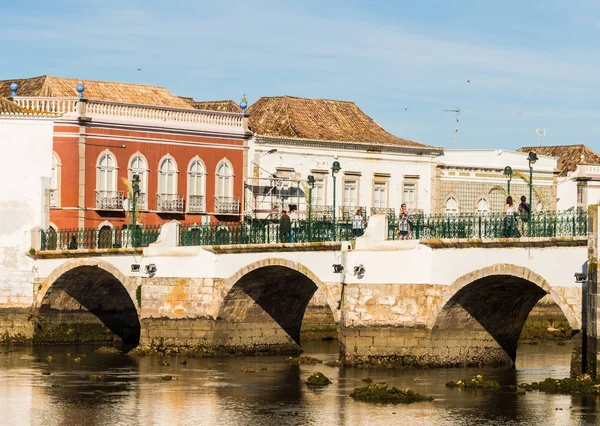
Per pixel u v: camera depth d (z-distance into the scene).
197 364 70.94
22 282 81.25
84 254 78.44
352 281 67.81
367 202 100.25
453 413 56.19
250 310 74.75
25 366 70.75
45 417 56.66
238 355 74.75
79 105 88.62
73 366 70.69
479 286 64.62
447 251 64.81
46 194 81.38
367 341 67.44
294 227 71.56
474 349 67.81
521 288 65.75
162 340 75.12
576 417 54.78
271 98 105.12
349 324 67.88
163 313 75.06
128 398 60.56
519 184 106.50
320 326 87.25
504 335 68.62
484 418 55.12
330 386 62.78
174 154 92.81
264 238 72.44
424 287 65.75
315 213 96.25
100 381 65.19
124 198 90.44
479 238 62.97
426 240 65.25
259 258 71.88
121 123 90.31
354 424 54.62
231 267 73.00
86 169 88.94
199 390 62.38
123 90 97.56
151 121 91.69
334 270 68.44
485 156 105.44
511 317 68.25
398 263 66.38
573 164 111.25
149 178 91.69
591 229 58.03
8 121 81.25
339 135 101.06
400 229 67.31
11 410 58.06
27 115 81.19
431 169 103.06
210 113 94.69
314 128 101.31
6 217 81.44
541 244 60.66
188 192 93.56
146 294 75.62
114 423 55.47
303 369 68.69
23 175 81.31
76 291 81.56
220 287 73.44
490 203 105.56
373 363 67.25
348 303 67.88
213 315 73.62
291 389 62.31
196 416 56.56
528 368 68.75
